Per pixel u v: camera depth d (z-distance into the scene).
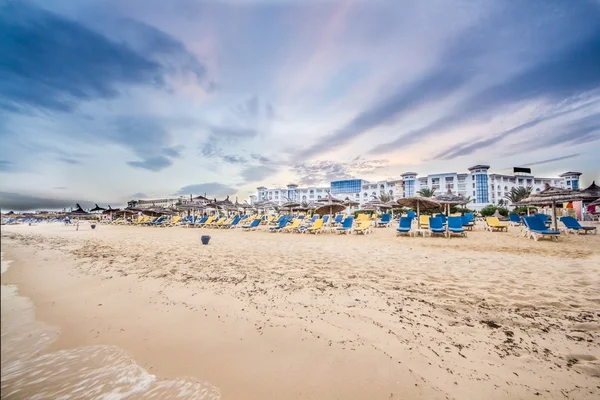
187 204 28.23
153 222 29.06
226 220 21.44
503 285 3.97
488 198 50.59
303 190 71.69
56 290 4.97
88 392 2.18
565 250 6.89
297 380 2.07
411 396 1.84
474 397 1.80
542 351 2.28
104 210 44.28
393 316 3.01
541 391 1.83
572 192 9.58
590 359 2.15
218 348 2.60
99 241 12.57
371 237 10.96
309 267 5.45
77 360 2.63
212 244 9.69
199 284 4.51
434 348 2.38
